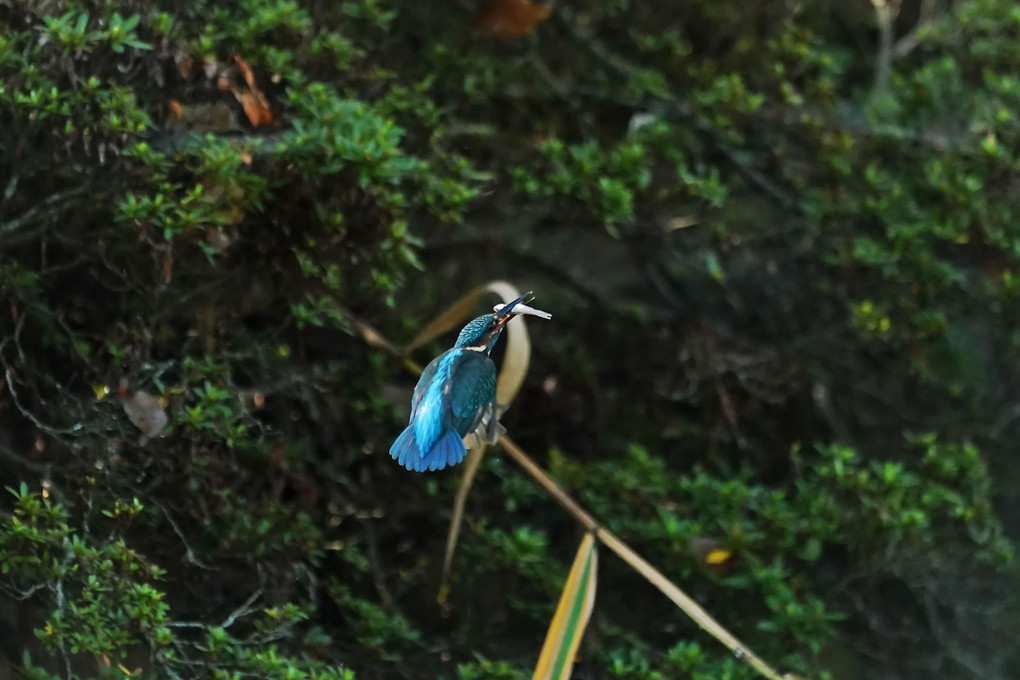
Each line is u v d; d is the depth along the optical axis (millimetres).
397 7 11688
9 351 9234
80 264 9469
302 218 9086
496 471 11680
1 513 8547
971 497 12156
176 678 8203
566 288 13164
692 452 13398
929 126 12805
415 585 11297
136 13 9000
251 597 9469
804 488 11859
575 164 11078
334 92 9648
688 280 13359
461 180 10570
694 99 12070
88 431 8961
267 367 10250
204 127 9188
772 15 13133
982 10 13023
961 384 13719
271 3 10047
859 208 12078
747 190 13211
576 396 12898
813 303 13336
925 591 12766
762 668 9398
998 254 12141
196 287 9523
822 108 12711
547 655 9305
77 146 8750
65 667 8812
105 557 8375
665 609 11680
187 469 9172
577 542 11672
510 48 12273
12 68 8586
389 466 11273
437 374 6527
